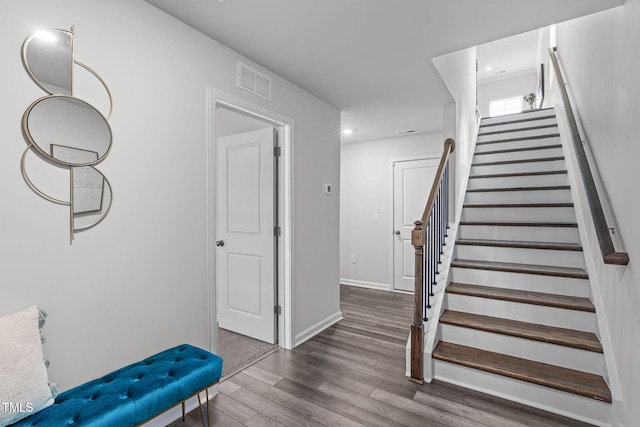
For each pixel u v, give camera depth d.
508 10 1.86
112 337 1.65
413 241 2.30
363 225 5.39
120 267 1.68
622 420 1.71
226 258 3.33
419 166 4.90
